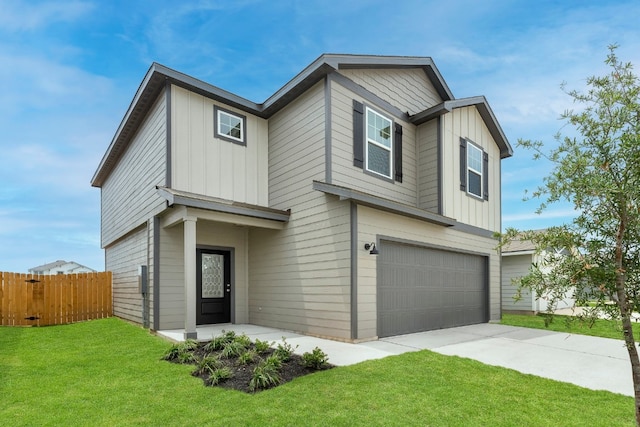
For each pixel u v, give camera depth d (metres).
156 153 8.65
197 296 9.05
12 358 5.95
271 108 9.47
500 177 12.38
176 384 4.58
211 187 8.69
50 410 3.82
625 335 2.85
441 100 11.32
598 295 2.94
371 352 6.20
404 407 3.86
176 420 3.57
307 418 3.59
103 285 11.74
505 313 14.27
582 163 2.79
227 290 9.59
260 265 9.47
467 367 5.35
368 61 8.73
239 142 9.32
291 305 8.43
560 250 3.10
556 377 5.05
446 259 9.70
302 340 7.30
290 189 8.88
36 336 8.07
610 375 5.17
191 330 7.05
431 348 6.66
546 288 3.07
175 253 8.54
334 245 7.54
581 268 2.88
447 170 9.91
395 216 8.16
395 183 9.38
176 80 8.20
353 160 8.37
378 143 9.10
